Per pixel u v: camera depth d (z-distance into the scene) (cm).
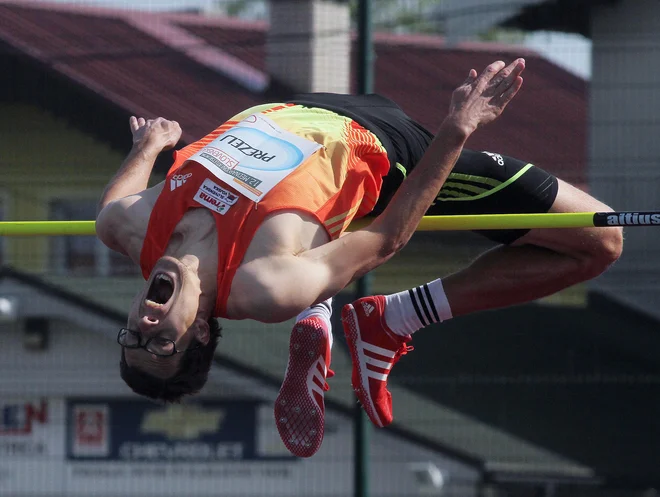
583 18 2878
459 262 2972
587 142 2695
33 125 2911
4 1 3025
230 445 3331
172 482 3328
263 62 2741
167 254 1138
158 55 2852
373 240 1138
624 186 2627
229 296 1109
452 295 1380
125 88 2898
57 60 2894
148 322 1093
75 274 3241
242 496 3297
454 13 2806
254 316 1106
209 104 2853
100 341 3353
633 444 2873
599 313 3152
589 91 2714
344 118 1235
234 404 3331
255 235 1111
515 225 1270
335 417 2997
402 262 2952
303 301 1101
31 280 3244
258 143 1178
